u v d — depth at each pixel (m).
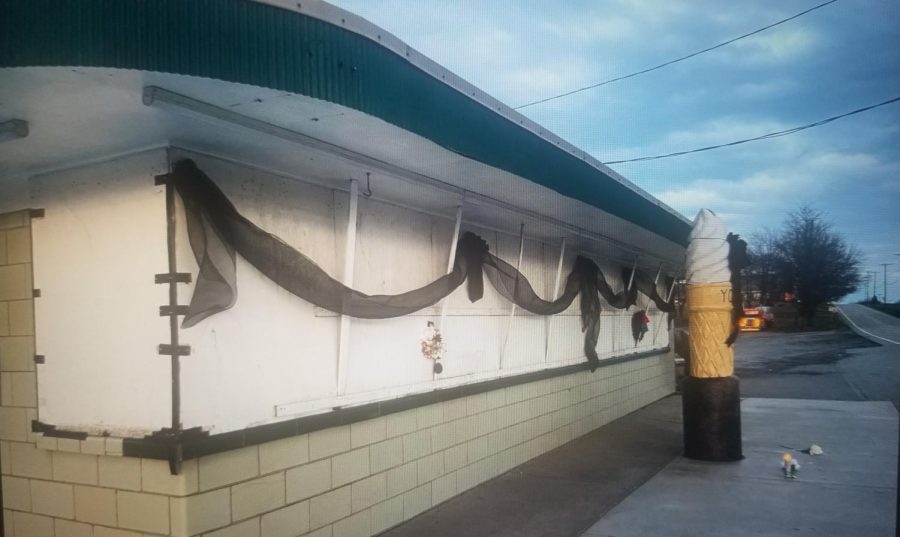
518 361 7.27
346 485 4.59
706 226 7.44
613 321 10.59
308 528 4.26
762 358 21.77
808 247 35.25
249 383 3.86
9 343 4.15
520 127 4.95
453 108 4.08
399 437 5.19
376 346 4.98
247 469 3.84
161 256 3.54
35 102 3.02
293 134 3.67
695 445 7.35
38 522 3.98
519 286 6.95
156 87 2.92
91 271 3.80
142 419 3.55
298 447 4.21
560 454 7.75
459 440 6.02
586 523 5.17
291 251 4.04
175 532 3.45
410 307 5.09
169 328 3.48
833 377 15.93
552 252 8.37
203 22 2.68
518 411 7.18
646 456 7.61
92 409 3.76
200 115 3.19
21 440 4.07
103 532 3.71
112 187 3.74
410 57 3.64
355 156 4.15
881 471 6.62
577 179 6.01
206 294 3.56
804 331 35.22
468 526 5.12
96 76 2.76
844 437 8.42
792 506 5.49
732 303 7.34
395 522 5.10
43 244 4.02
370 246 4.99
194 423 3.53
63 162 3.86
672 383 13.98
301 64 2.95
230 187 3.88
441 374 5.80
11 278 4.17
